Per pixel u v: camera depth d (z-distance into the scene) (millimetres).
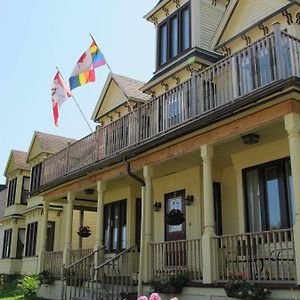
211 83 10133
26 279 17672
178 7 15953
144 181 12078
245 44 12828
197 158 11656
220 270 9430
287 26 11562
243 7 13258
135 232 15867
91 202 18406
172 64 15422
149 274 10750
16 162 29016
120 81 19297
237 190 11250
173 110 11141
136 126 12461
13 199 29188
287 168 10125
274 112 8375
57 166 17125
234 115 9000
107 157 13297
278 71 8141
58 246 23438
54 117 15867
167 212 13898
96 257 13242
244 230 10758
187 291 9406
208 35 15062
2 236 31078
